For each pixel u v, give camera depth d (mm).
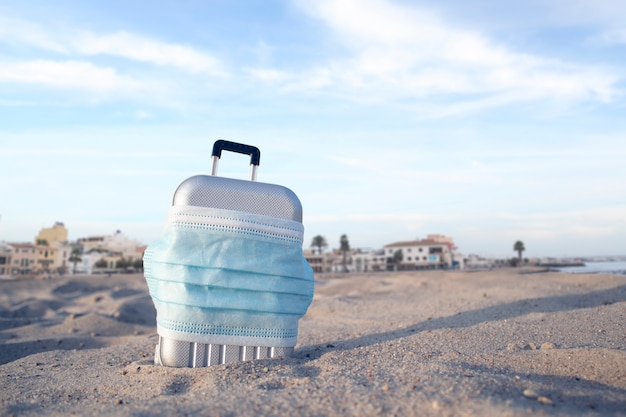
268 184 437
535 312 693
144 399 323
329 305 1102
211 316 410
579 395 294
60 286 2359
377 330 661
